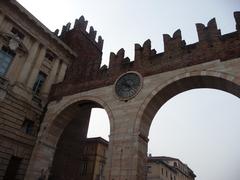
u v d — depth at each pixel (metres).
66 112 26.73
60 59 32.78
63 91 28.19
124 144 19.88
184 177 74.12
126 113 21.34
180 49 21.78
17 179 23.34
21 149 24.31
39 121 27.17
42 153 25.09
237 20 19.50
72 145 31.19
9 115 24.20
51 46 31.62
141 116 20.39
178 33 23.00
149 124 21.53
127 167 18.64
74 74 28.88
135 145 19.28
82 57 36.34
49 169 25.41
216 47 19.55
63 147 29.73
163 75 21.30
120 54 26.11
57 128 26.88
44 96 28.86
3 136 23.14
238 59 17.89
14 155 23.62
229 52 18.61
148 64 23.09
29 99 26.86
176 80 20.12
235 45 18.59
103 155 52.41
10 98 24.83
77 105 26.56
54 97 28.50
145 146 20.28
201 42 20.73
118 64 25.45
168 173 61.72
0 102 23.69
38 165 24.41
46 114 27.44
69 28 39.97
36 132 26.41
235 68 17.67
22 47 28.25
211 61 19.14
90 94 25.19
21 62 27.98
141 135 19.92
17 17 28.14
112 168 19.27
